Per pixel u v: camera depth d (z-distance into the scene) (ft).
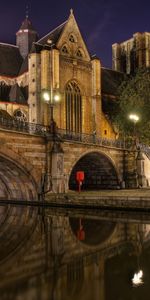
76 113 220.23
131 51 355.56
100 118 228.84
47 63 204.85
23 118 209.56
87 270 34.68
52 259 39.68
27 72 224.74
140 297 26.84
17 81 236.63
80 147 133.39
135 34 349.61
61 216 85.71
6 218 83.41
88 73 229.04
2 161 111.86
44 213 93.66
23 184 123.34
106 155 148.46
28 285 29.91
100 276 32.53
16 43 268.62
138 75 209.67
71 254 42.37
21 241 52.19
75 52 221.87
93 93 229.45
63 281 30.94
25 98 216.74
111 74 300.20
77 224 70.18
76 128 219.20
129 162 157.79
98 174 163.94
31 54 209.87
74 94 220.23
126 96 200.44
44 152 119.65
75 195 108.47
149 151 168.66
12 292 28.12
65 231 61.67
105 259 39.50
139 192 117.08
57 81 205.36
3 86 230.27
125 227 64.90
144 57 342.85
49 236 56.70
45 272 33.99
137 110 187.11
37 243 50.39
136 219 77.87
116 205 96.89
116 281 30.96
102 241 51.47
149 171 162.09
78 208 106.11
